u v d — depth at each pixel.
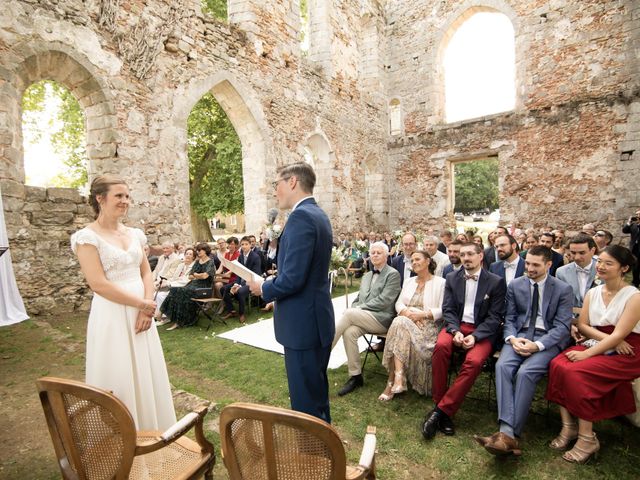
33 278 6.02
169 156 7.95
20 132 6.03
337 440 1.24
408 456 2.60
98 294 1.92
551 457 2.58
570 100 12.41
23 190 5.92
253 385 3.70
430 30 14.99
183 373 4.05
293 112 11.20
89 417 1.46
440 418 2.92
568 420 2.69
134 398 1.98
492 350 3.21
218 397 3.46
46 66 6.29
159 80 7.78
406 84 15.68
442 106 15.38
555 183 12.73
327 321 2.29
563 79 12.54
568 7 12.35
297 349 2.25
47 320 5.87
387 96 16.06
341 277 10.18
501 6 13.45
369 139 14.99
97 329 1.94
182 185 8.20
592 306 2.96
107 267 1.96
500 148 13.67
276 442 1.31
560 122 12.57
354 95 14.15
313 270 2.24
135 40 7.34
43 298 6.13
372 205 15.80
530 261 3.12
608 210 11.91
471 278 3.44
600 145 11.98
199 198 14.77
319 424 1.22
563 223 12.64
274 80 10.54
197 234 16.12
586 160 12.21
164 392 2.17
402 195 15.88
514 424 2.58
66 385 1.41
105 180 2.02
